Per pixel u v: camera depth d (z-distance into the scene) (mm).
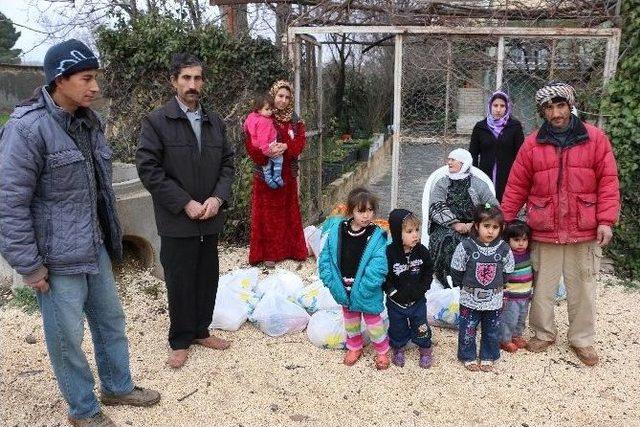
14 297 4605
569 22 6266
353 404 3225
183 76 3355
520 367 3639
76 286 2678
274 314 4059
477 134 5234
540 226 3592
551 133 3529
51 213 2562
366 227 3545
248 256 5695
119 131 6676
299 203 6031
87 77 2494
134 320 4270
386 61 14242
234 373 3545
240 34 6402
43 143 2490
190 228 3447
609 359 3748
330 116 10922
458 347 3672
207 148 3504
